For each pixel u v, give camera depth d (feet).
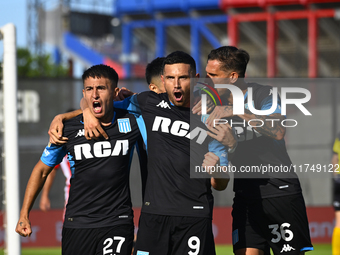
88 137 38.83
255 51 287.28
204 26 280.72
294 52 281.54
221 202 93.97
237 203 44.52
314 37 253.85
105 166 39.34
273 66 261.85
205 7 267.18
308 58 279.49
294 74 282.56
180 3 270.87
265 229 43.57
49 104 94.79
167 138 39.29
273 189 42.93
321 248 86.28
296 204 43.11
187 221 38.14
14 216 53.78
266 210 43.01
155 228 38.63
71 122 40.57
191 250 38.19
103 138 39.65
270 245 43.91
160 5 276.62
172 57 38.29
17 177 54.34
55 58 405.39
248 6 258.37
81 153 39.52
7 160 54.19
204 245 38.27
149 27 301.43
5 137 54.49
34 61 357.20
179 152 38.78
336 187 63.41
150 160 39.70
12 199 53.93
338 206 63.21
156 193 38.91
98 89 38.81
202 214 38.27
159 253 38.65
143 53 373.20
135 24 298.56
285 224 43.24
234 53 40.11
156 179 39.11
